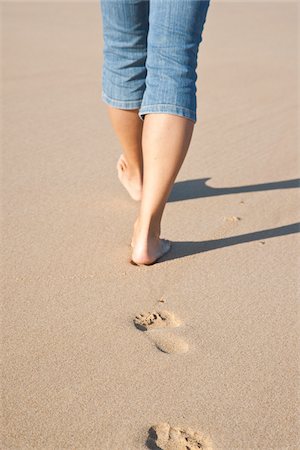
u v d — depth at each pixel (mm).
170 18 1669
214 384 1427
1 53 4742
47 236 2080
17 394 1377
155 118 1724
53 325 1612
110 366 1469
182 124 1721
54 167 2666
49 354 1504
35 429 1291
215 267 1906
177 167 1763
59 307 1688
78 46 5098
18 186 2463
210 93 3961
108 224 2174
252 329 1623
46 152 2836
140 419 1323
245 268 1906
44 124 3230
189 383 1427
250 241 2076
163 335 1588
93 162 2740
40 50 4895
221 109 3617
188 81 1725
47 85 3957
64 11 6742
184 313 1681
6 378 1423
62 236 2084
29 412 1331
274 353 1536
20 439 1268
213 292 1778
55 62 4547
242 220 2230
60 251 1986
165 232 2125
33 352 1510
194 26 1692
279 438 1293
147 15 1915
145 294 1757
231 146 2992
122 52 1964
